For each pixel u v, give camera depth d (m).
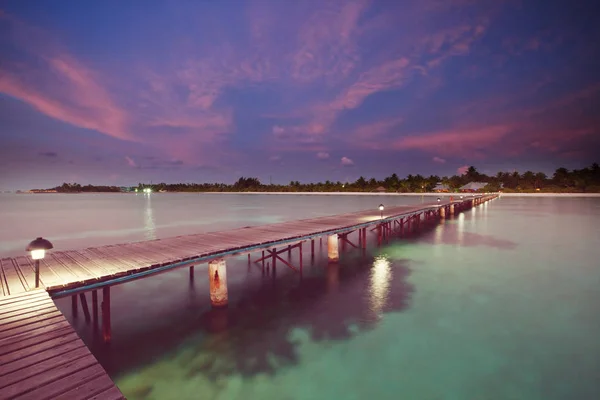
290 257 21.31
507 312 12.17
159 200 126.00
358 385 8.00
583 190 106.19
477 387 7.90
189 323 11.35
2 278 8.77
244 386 7.97
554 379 8.18
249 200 113.31
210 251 12.02
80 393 4.25
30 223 44.78
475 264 19.19
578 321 11.34
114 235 33.94
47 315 6.58
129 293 14.44
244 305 12.95
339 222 21.59
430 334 10.50
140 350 9.59
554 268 18.20
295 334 10.55
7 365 4.84
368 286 15.20
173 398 7.55
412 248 23.86
